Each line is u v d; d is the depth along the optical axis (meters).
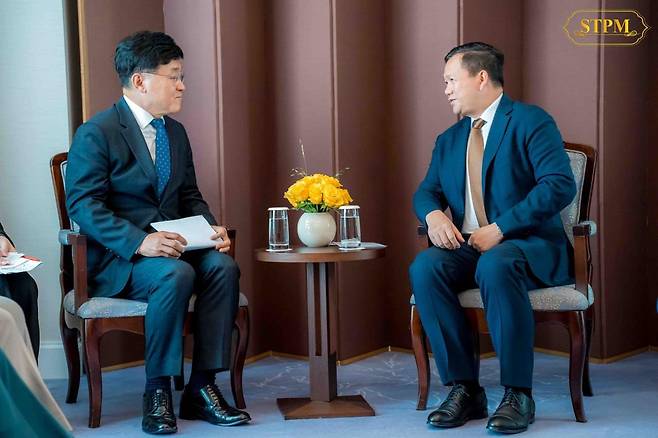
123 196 3.14
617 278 3.96
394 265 4.18
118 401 3.34
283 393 3.43
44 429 2.00
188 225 3.09
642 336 4.13
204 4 3.88
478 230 2.98
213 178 3.90
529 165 3.08
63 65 3.73
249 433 2.85
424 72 4.03
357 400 3.20
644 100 4.09
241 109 3.97
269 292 4.16
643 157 4.10
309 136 3.99
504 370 2.83
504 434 2.77
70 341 3.30
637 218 4.08
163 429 2.84
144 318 2.97
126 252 2.97
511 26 4.07
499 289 2.82
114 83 3.82
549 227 3.08
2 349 2.03
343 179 3.95
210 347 2.99
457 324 2.96
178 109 3.23
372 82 4.10
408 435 2.79
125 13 3.86
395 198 4.16
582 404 2.90
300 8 3.98
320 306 3.20
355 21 4.00
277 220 3.13
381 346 4.19
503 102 3.14
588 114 3.90
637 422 2.90
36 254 3.74
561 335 4.04
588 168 3.26
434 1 3.97
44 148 3.74
